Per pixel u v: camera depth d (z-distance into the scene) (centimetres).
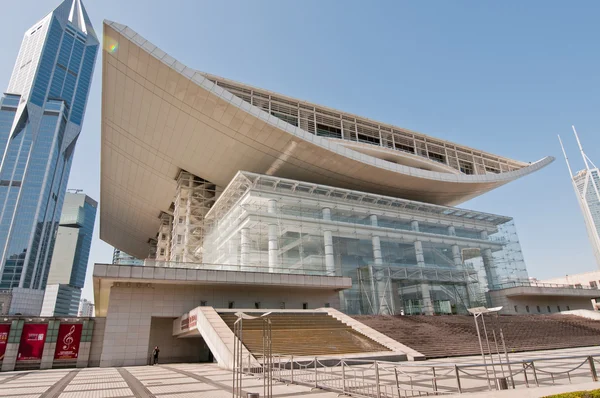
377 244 2917
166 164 3388
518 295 3158
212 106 2545
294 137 2706
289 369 1163
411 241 3091
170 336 2131
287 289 2291
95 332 1909
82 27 14888
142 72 2445
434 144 3988
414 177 3269
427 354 1520
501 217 3669
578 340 2066
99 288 2202
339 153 2880
